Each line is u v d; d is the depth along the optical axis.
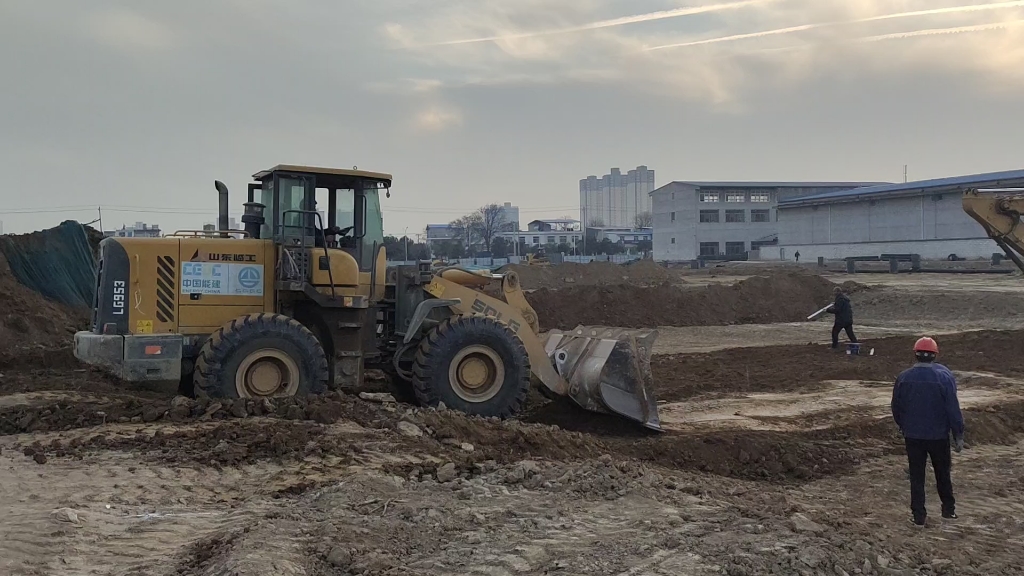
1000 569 6.41
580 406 10.80
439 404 9.80
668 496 7.14
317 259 10.08
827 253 64.94
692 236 80.12
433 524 6.14
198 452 7.79
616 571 5.30
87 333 9.93
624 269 45.12
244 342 9.40
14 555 5.37
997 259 45.59
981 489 8.90
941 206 57.53
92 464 7.42
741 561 5.46
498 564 5.40
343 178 10.57
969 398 13.18
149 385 9.62
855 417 11.86
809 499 8.34
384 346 11.21
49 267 20.16
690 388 14.08
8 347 15.46
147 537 5.87
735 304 28.62
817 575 5.41
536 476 7.48
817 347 19.67
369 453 8.05
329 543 5.52
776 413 12.18
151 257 9.76
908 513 8.07
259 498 6.79
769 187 80.81
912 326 25.55
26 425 8.39
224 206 10.83
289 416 8.80
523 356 10.42
